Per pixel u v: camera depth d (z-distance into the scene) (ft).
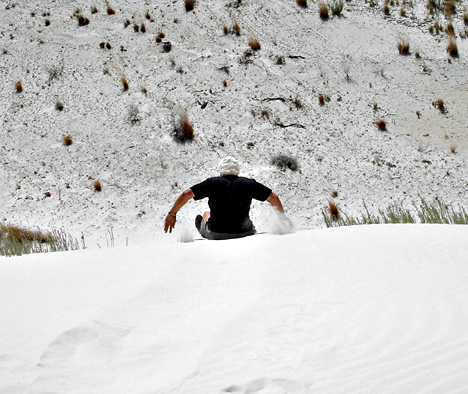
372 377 6.92
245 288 10.27
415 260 11.77
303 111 40.81
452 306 9.10
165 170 36.29
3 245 26.61
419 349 7.66
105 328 8.55
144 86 43.83
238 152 37.37
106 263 12.57
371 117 40.24
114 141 38.96
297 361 7.38
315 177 35.24
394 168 35.78
